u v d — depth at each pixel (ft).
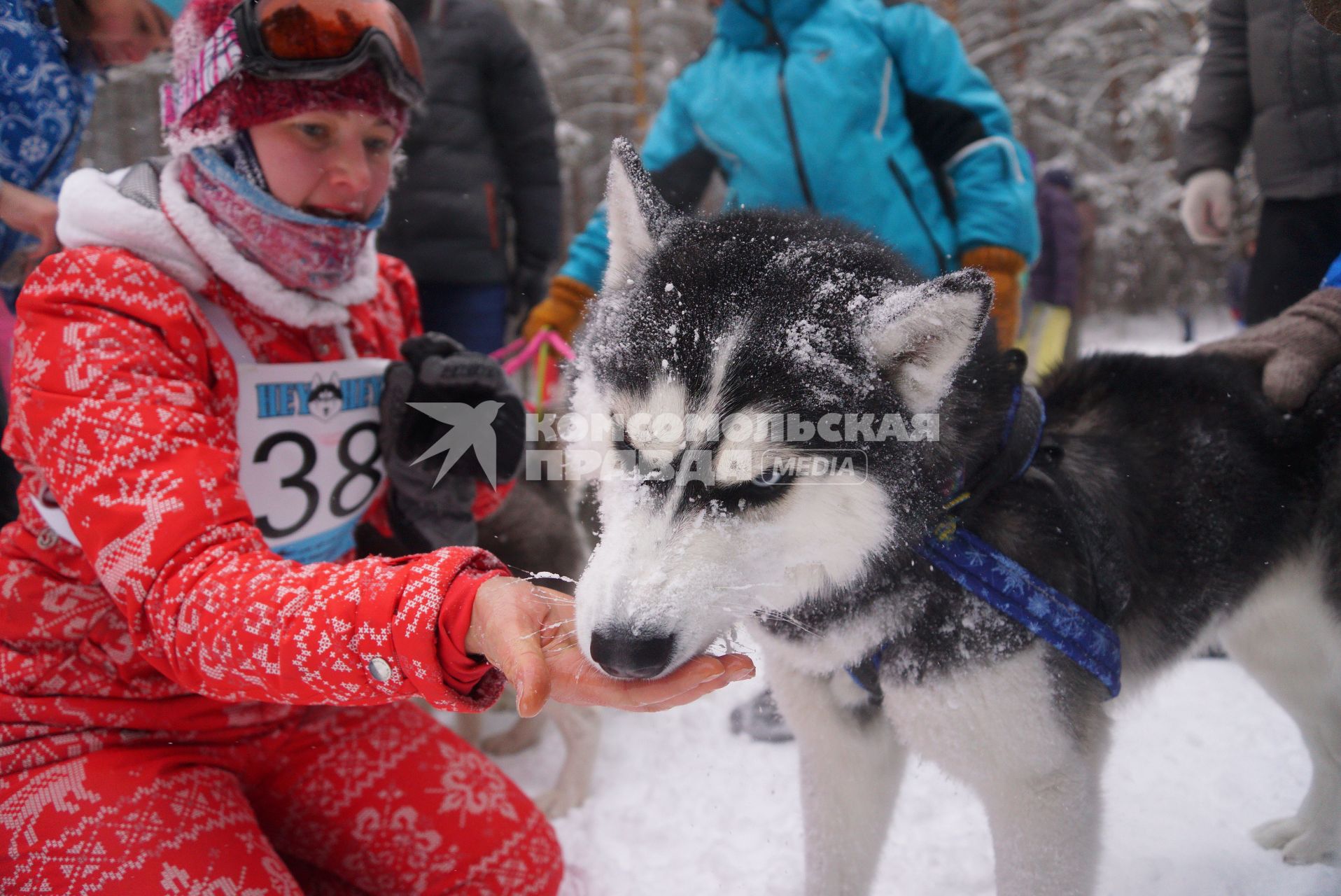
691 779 7.25
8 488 7.06
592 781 7.36
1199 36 41.93
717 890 5.78
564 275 8.70
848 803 5.05
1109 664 4.38
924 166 8.14
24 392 4.44
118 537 4.10
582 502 7.73
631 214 4.75
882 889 5.80
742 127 8.20
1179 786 6.75
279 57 4.61
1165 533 5.08
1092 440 5.23
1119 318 44.37
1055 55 44.96
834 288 4.22
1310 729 5.94
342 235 5.16
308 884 5.57
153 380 4.43
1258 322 7.69
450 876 5.17
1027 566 4.41
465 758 5.50
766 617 4.57
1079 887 4.38
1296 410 5.38
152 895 4.23
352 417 5.48
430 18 9.82
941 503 4.20
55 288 4.56
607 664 3.46
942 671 4.28
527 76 10.50
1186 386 5.38
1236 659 6.24
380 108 5.08
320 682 3.73
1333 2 4.74
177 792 4.58
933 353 4.00
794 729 5.06
